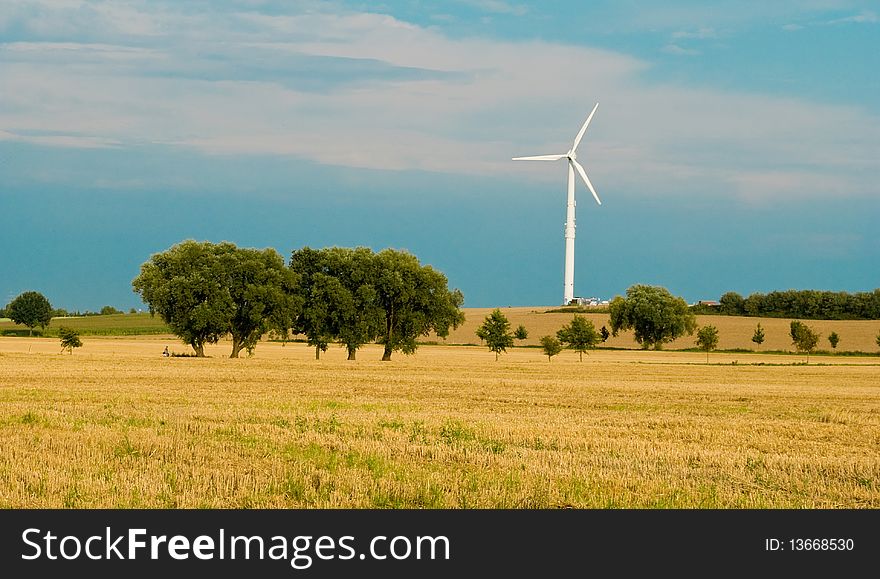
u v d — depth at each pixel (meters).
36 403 40.00
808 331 134.00
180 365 77.62
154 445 26.08
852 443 30.97
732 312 199.88
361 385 57.16
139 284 103.50
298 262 108.25
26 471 22.06
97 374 63.09
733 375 80.38
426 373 73.31
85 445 26.00
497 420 35.56
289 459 24.38
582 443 28.56
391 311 108.00
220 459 24.20
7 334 181.38
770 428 34.88
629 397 50.59
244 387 53.72
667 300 160.12
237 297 104.25
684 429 33.88
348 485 21.30
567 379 68.19
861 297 191.38
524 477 22.33
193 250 103.81
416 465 23.70
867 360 125.38
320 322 104.94
